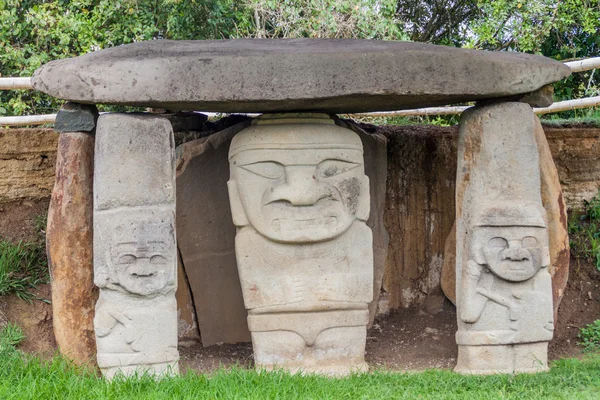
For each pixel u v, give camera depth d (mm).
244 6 10055
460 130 4988
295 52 4395
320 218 4844
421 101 4875
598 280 6039
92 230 4801
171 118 5719
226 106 4676
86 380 4312
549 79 4809
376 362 5168
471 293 4781
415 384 4402
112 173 4531
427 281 6039
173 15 9531
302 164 4828
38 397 3973
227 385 4199
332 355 4848
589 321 5703
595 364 4742
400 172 6016
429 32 11945
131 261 4500
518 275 4746
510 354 4789
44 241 5848
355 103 4727
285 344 4809
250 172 4852
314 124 4902
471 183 4852
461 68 4516
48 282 5602
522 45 9750
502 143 4789
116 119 4559
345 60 4363
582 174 6535
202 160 5496
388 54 4406
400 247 6020
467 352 4812
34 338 5156
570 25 10172
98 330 4504
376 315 5949
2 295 5363
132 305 4531
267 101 4418
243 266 4832
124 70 4406
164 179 4609
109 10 9422
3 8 9438
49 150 6039
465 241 4852
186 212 5473
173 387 4152
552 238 5207
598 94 9352
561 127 6789
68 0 10070
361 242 4949
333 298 4832
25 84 5965
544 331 4793
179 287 5508
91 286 4789
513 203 4785
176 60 4367
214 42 4988
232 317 5566
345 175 4922
